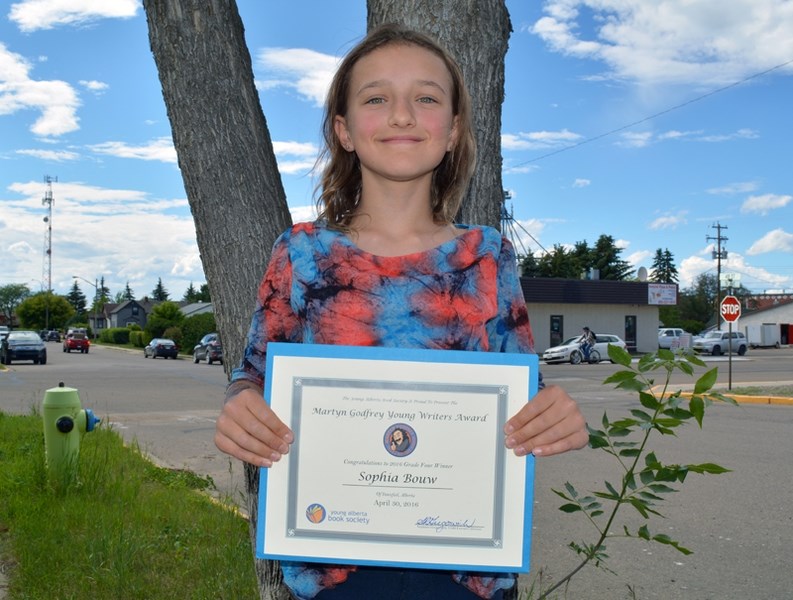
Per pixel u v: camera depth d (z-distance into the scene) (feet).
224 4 8.97
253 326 6.26
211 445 33.60
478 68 8.76
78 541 15.21
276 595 8.25
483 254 6.04
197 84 8.70
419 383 5.65
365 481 5.67
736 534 19.44
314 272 5.99
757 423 41.93
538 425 5.46
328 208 6.84
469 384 5.66
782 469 28.07
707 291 318.04
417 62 6.21
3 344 113.09
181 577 13.73
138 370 96.32
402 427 5.66
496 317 6.08
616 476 26.61
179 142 8.86
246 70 9.11
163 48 8.76
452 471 5.66
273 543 5.67
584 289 135.13
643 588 15.64
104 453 24.39
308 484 5.66
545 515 21.43
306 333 5.98
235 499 21.25
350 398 5.66
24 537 15.48
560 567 16.98
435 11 8.66
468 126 6.75
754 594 15.35
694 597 15.16
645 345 141.79
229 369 8.86
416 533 5.66
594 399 56.39
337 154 6.82
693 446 33.50
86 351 176.24
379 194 6.27
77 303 508.53
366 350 5.65
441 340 5.82
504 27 9.09
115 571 13.56
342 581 6.02
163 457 30.14
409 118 6.04
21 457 24.49
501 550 5.67
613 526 20.26
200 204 8.82
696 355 7.64
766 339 208.03
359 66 6.32
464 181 6.85
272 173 9.13
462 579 6.03
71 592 12.96
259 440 5.45
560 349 111.34
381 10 8.82
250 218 8.76
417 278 5.87
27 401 52.39
